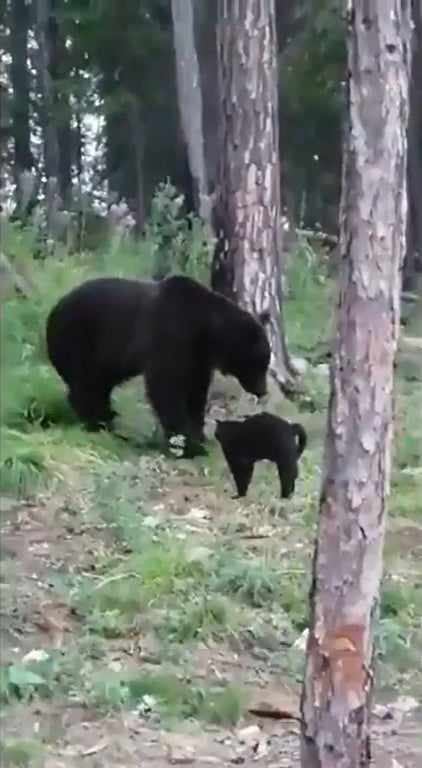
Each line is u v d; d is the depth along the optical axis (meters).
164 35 36.28
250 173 15.33
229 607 8.67
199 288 13.15
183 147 33.88
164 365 12.88
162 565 9.22
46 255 18.42
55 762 6.46
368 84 5.11
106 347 13.30
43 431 12.70
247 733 7.09
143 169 38.78
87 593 8.77
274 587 9.17
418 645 8.64
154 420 14.09
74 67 37.97
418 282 25.03
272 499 11.44
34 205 23.84
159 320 12.98
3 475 10.68
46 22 37.50
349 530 5.22
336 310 5.31
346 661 5.28
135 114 37.22
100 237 21.91
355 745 5.34
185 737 6.95
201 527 10.58
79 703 7.23
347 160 5.18
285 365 15.57
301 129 37.16
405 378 16.61
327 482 5.27
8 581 8.88
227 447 11.39
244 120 15.23
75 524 10.22
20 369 13.40
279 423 11.40
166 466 12.35
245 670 8.02
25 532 9.95
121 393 14.95
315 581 5.32
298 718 7.27
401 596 9.16
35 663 7.58
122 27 36.22
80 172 41.59
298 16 37.69
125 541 9.92
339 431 5.21
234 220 15.35
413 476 12.45
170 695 7.36
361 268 5.14
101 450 12.42
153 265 19.41
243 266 15.33
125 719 7.11
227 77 15.28
